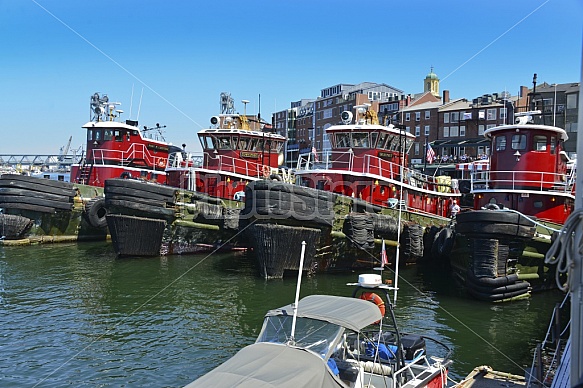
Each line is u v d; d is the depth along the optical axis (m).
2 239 27.48
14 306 15.24
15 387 9.90
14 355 11.47
